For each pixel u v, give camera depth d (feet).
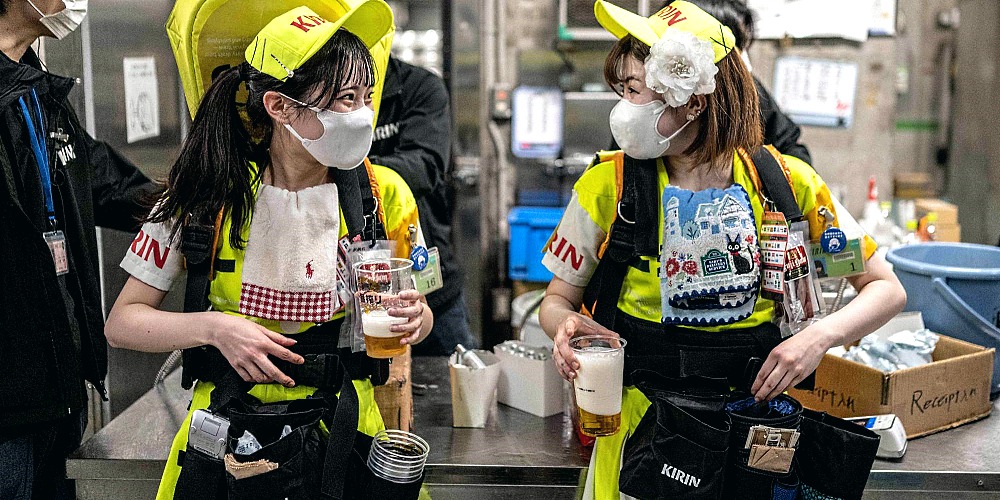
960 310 7.82
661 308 5.74
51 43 7.77
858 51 14.57
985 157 14.08
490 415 7.44
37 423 6.27
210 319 5.36
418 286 6.06
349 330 5.65
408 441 5.66
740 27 7.90
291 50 5.06
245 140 5.59
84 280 6.84
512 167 15.16
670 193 5.72
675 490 5.38
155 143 9.77
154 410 7.45
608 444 5.94
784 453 5.39
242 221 5.48
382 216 5.78
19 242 6.01
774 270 5.67
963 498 6.53
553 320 5.96
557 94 14.71
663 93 5.31
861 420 6.75
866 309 5.78
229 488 5.24
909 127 14.87
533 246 14.39
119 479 6.53
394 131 9.47
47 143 6.63
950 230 12.91
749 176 5.82
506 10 14.74
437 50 14.61
